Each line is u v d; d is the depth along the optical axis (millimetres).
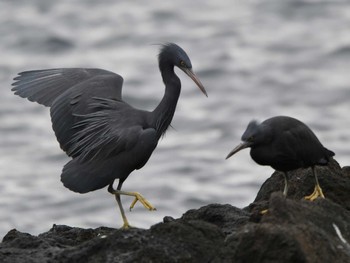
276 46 45500
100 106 11656
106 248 10250
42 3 55188
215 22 50938
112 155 11312
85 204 25031
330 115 34062
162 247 9969
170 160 29188
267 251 9547
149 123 11727
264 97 37250
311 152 11125
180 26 50469
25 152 30484
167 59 12180
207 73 40719
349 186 11930
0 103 36469
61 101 11852
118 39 47938
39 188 26750
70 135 11688
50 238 11336
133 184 26703
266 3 53625
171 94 12023
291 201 10234
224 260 9898
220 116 34531
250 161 28859
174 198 25531
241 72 40781
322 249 9664
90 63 43781
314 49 44312
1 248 10969
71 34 48781
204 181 27203
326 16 50719
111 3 55312
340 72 40562
